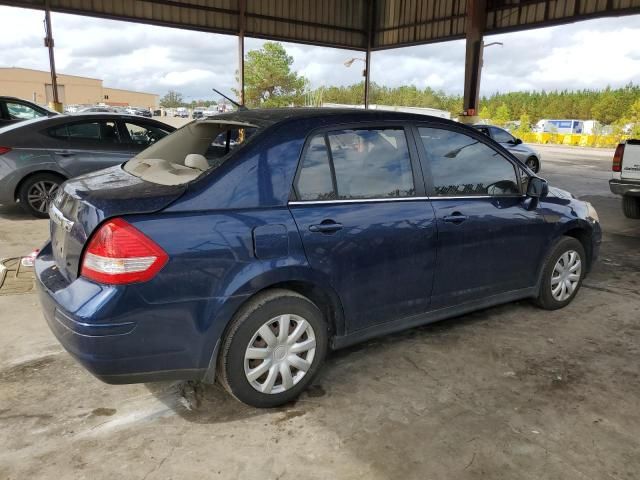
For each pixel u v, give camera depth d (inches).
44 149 259.4
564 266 165.6
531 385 121.8
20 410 106.9
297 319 108.3
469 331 151.3
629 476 91.6
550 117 3491.6
